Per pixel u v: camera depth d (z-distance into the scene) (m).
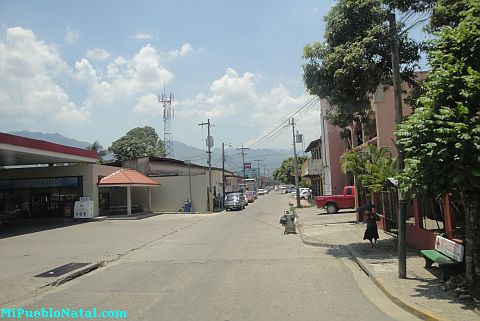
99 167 36.72
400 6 13.84
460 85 7.91
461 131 7.35
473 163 7.43
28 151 27.47
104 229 26.98
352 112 16.08
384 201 19.27
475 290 7.86
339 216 29.72
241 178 100.88
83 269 12.92
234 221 30.89
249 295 9.06
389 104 26.33
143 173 46.56
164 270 12.58
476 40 7.86
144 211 44.44
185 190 45.28
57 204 36.19
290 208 41.72
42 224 32.09
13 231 26.97
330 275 11.14
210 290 9.65
